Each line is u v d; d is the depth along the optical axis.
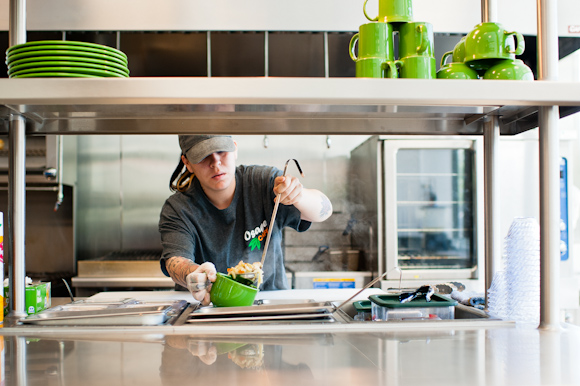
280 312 1.27
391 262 3.09
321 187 3.79
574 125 3.54
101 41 2.72
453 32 2.70
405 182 3.33
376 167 3.15
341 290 1.78
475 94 1.09
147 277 3.04
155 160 3.70
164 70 2.94
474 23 2.70
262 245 1.96
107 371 0.81
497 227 1.39
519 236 1.22
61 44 1.11
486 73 1.20
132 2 2.58
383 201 3.12
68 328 1.09
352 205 3.76
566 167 3.10
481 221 3.15
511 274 1.22
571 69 3.48
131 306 1.33
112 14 2.58
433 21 2.69
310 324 1.12
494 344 0.97
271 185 1.94
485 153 1.42
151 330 1.09
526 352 0.92
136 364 0.84
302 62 2.92
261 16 2.61
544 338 1.02
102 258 3.29
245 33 2.66
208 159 1.76
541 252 1.12
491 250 1.39
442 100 1.10
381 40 1.17
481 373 0.80
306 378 0.77
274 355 0.89
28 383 0.76
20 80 1.05
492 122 1.40
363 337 1.03
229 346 0.96
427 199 3.33
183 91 1.06
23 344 0.98
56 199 3.57
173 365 0.84
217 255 1.92
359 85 1.08
